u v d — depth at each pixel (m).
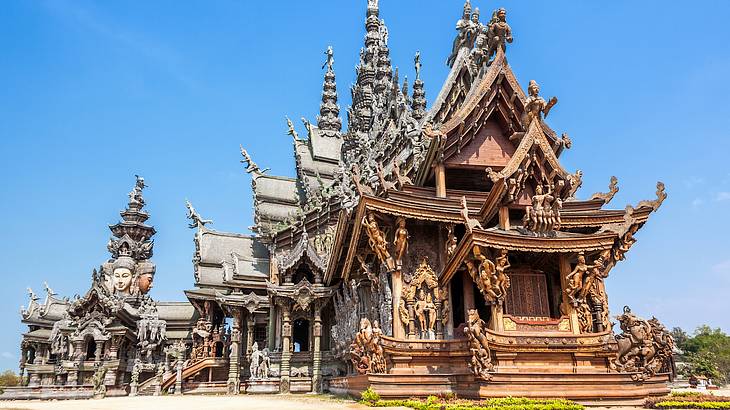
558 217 18.78
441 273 21.28
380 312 21.91
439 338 20.70
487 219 20.97
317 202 43.25
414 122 32.88
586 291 18.52
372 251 23.89
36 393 37.09
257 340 43.59
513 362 16.94
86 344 45.25
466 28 30.02
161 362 43.00
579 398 16.06
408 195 22.31
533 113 20.34
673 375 31.25
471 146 24.17
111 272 54.31
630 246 19.03
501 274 17.86
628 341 17.39
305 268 37.16
